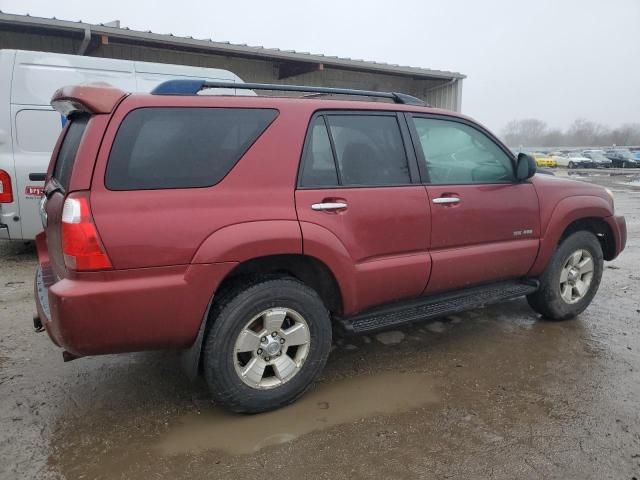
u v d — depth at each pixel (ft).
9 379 10.75
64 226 7.84
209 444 8.56
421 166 11.18
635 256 23.40
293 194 9.34
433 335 13.51
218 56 40.91
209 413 9.55
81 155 7.90
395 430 9.00
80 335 7.82
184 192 8.41
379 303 10.75
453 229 11.43
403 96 11.66
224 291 9.11
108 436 8.77
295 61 42.19
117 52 36.94
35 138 20.38
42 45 33.94
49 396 10.08
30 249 22.90
